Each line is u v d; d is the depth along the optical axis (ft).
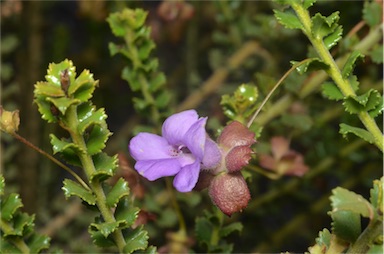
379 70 1.34
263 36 1.37
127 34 1.04
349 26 1.39
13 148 1.37
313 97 1.31
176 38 1.56
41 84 0.75
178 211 1.10
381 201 0.74
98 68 1.66
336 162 1.29
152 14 1.59
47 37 1.83
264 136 1.31
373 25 0.99
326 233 0.80
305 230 1.38
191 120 0.81
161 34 1.57
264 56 1.42
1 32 1.58
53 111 0.76
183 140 0.79
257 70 1.56
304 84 1.03
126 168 1.02
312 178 1.30
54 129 1.51
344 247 0.78
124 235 0.83
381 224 0.75
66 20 2.16
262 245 1.34
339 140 1.28
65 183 0.79
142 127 1.10
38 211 1.48
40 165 1.52
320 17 0.82
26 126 1.49
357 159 1.27
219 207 0.81
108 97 1.73
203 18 1.68
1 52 1.42
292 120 1.11
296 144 1.45
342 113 1.26
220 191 0.81
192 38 1.60
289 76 1.04
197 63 1.72
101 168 0.79
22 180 1.47
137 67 1.05
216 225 0.96
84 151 0.78
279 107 1.05
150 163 0.80
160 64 1.82
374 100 0.81
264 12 1.60
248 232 1.36
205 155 0.80
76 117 0.77
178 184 0.77
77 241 1.35
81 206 1.35
